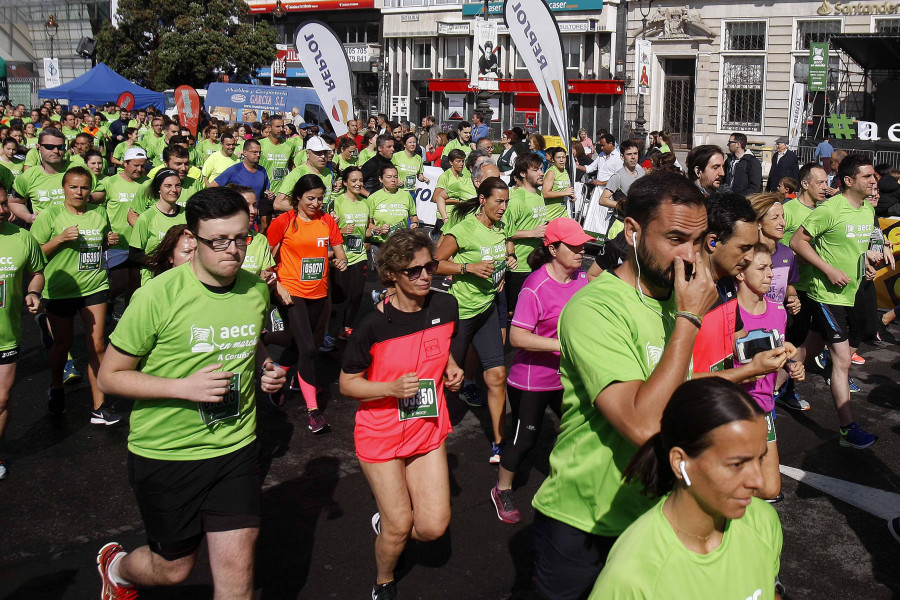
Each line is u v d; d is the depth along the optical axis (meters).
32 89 46.31
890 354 8.05
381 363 3.62
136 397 3.10
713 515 1.93
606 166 12.26
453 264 5.46
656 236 2.33
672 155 9.04
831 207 5.67
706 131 31.08
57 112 24.09
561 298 4.49
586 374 2.41
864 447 5.68
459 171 10.75
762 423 1.87
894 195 9.39
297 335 6.11
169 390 3.08
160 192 6.50
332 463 5.48
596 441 2.55
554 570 2.72
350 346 3.60
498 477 4.99
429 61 42.53
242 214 3.17
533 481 5.20
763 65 29.77
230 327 3.27
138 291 3.18
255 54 39.91
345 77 13.74
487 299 5.55
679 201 2.29
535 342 4.40
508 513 4.63
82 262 6.07
